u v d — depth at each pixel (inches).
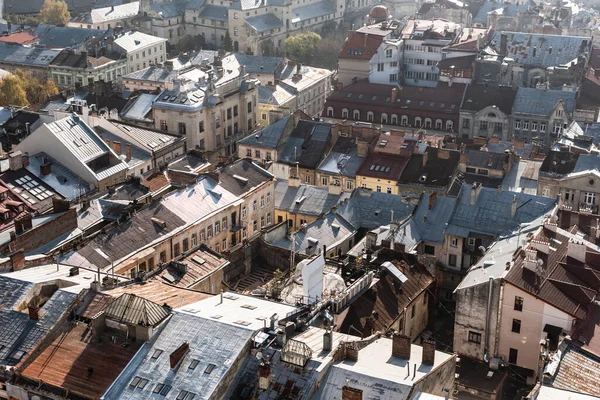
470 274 4938.5
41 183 6003.9
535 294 4451.3
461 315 4736.7
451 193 6412.4
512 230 5605.3
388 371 3171.8
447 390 3159.5
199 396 3112.7
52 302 3686.0
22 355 3472.0
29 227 4726.9
